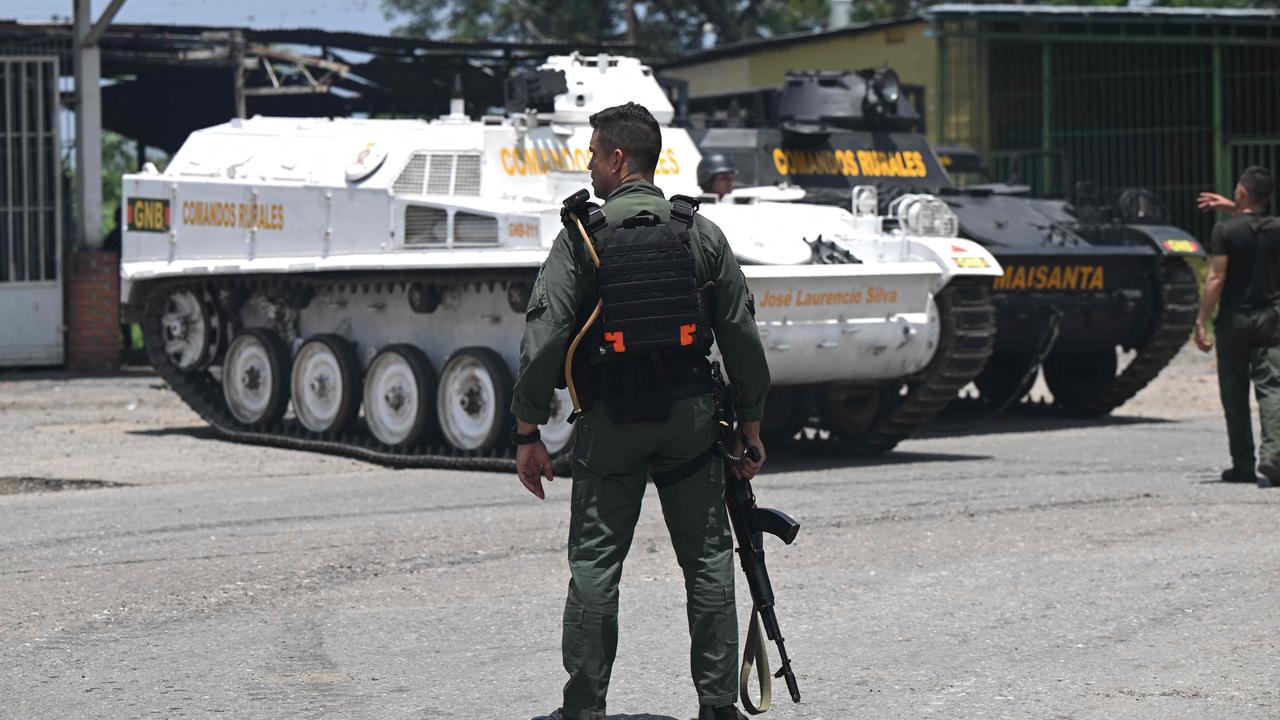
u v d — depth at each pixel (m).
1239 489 24.00
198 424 37.00
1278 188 63.16
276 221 32.28
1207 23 60.91
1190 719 11.91
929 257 28.69
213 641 14.75
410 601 16.45
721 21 99.12
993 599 16.28
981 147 63.94
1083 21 61.19
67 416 38.00
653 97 33.75
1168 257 36.22
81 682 13.30
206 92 61.44
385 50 53.47
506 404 28.47
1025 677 13.21
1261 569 17.55
